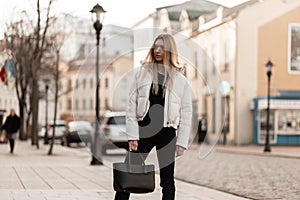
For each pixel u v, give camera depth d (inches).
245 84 1620.3
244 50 1621.6
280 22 1632.6
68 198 402.9
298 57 1632.6
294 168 745.0
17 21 1299.2
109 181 543.2
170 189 277.4
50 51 1397.6
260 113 1573.6
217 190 487.8
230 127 1638.8
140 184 274.1
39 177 582.6
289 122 1561.3
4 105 1956.2
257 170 716.0
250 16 1625.2
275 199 424.5
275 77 1626.5
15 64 1402.6
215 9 1731.1
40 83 1788.9
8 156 981.8
